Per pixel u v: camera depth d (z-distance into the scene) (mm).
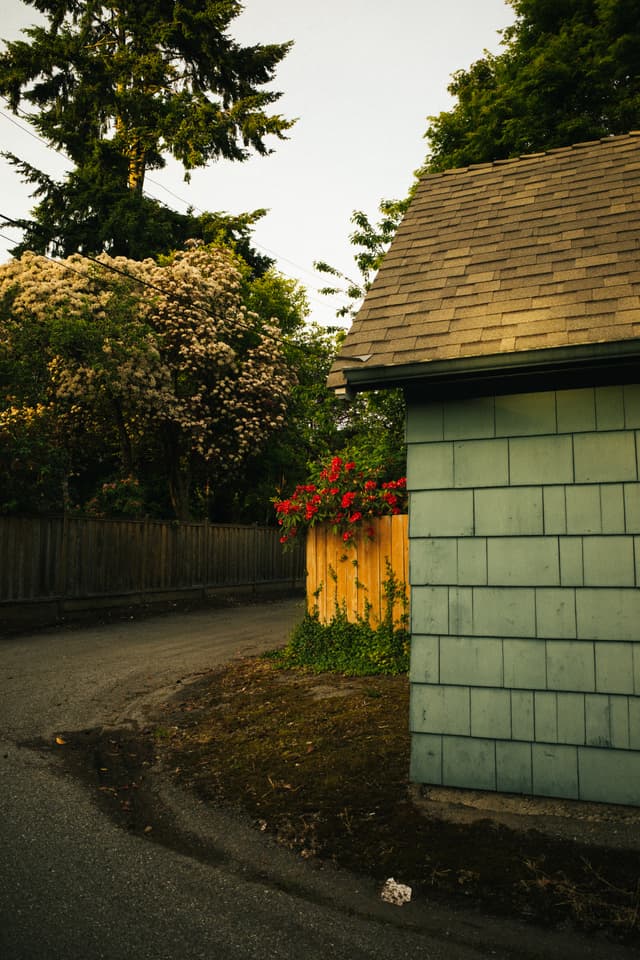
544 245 5215
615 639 4258
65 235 26484
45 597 12797
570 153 6609
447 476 4723
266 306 24125
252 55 27484
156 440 20047
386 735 5602
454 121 15578
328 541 9148
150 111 26391
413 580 4727
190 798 4570
